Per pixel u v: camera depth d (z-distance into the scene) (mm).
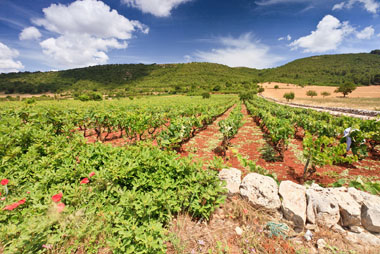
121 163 2723
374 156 5465
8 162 2918
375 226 2219
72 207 2088
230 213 2617
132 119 7316
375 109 21938
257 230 2371
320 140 3979
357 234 2287
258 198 2660
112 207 2219
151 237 1806
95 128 7781
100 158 3025
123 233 1810
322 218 2408
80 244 1930
